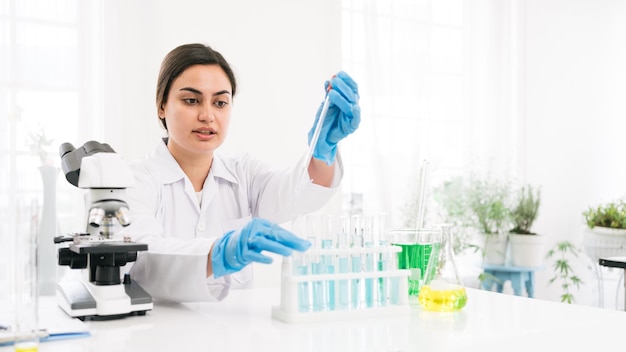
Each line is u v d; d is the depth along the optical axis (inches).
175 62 73.7
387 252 54.6
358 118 63.7
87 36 116.3
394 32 152.6
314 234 53.6
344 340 43.6
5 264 43.4
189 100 73.5
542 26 182.5
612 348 43.6
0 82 107.1
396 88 152.7
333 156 70.7
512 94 177.3
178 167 77.5
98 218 51.7
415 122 154.6
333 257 52.6
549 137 184.1
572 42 187.8
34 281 42.9
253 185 84.0
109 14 117.0
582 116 189.9
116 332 46.3
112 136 117.3
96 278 52.3
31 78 110.5
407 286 54.4
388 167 150.1
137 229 65.0
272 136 136.1
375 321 50.4
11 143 108.0
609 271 186.2
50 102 112.4
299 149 139.9
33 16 110.7
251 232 51.8
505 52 176.2
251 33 133.3
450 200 163.3
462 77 167.5
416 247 59.4
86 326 46.4
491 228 165.5
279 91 137.0
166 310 55.5
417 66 155.6
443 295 54.2
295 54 139.3
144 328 47.7
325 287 52.1
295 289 50.1
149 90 121.6
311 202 77.8
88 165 52.5
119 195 54.5
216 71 74.0
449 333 46.1
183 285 56.2
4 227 102.7
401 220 152.7
